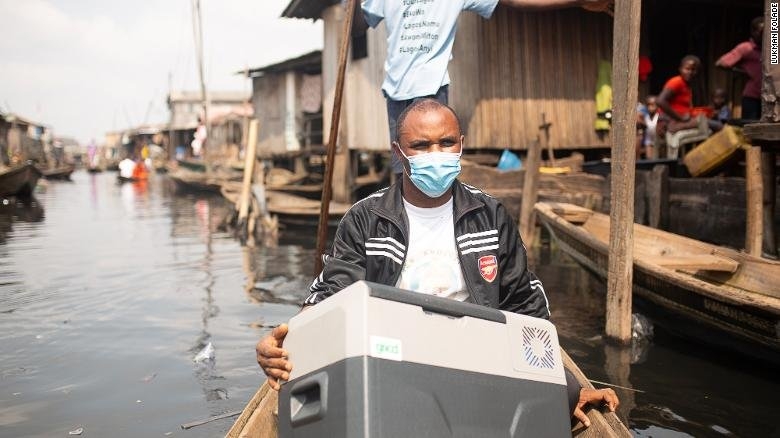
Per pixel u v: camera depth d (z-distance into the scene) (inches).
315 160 810.8
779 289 179.9
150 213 670.5
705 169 261.1
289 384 81.3
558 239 259.0
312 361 78.4
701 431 137.8
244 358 190.4
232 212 570.6
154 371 180.4
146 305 256.5
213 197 924.0
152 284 295.9
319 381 75.6
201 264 347.6
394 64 182.5
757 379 166.2
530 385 83.6
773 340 152.9
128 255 380.2
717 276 203.5
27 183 850.1
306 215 471.8
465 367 78.5
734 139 243.6
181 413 151.4
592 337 201.2
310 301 102.5
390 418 71.4
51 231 505.0
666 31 469.4
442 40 178.4
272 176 748.0
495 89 381.1
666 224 285.3
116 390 166.4
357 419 70.7
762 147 214.1
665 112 326.0
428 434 73.7
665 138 356.5
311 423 76.5
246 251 393.7
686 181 275.1
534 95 394.0
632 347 191.3
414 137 97.3
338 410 72.4
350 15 190.2
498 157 384.5
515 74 387.5
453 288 102.7
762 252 218.2
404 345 74.6
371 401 70.8
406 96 180.2
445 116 97.8
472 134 376.5
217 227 532.1
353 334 73.2
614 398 105.3
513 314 86.5
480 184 346.0
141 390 166.2
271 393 111.7
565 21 403.9
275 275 315.6
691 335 187.8
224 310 247.4
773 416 144.6
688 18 452.1
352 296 75.2
